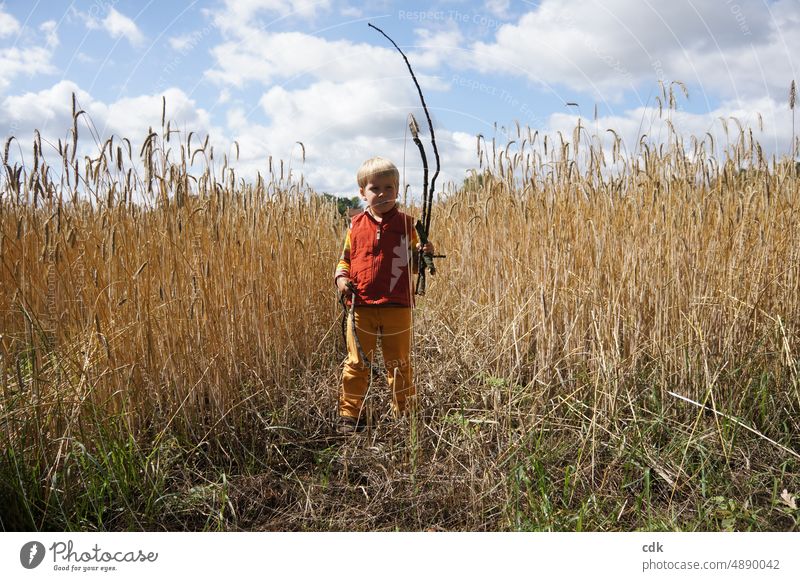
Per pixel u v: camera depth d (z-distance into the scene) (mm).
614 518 2219
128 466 2389
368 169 2930
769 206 3404
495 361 3406
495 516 2291
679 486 2338
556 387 3078
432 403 3150
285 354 3510
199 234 3092
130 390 2631
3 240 2457
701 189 3555
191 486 2484
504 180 4336
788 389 2883
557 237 3514
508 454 2518
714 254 3121
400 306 2922
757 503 2285
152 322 2805
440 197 6137
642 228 3375
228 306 3070
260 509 2381
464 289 4465
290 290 3816
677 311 3133
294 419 3096
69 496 2213
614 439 2574
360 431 2984
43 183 2705
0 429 2154
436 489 2434
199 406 2859
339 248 5379
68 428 2268
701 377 2900
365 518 2303
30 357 2436
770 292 3217
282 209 4000
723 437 2533
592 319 3080
